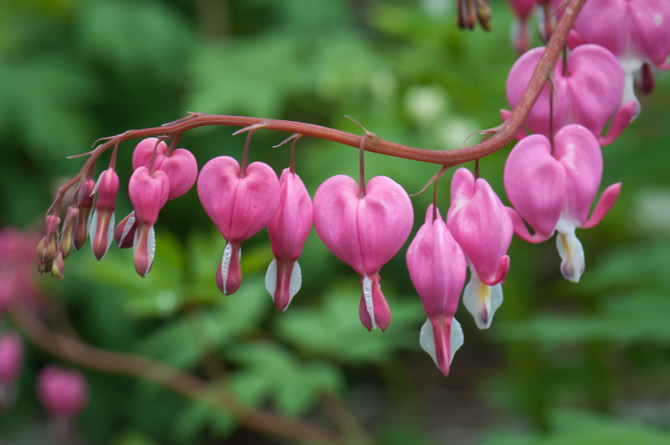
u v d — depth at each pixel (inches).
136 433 61.8
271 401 70.8
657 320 34.5
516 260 42.3
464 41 45.2
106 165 65.6
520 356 43.9
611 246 57.0
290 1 67.7
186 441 66.2
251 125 21.9
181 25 68.0
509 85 22.9
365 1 74.7
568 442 29.6
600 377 46.0
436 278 21.7
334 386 39.6
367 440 41.8
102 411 64.6
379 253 21.8
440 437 61.4
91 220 21.9
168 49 65.4
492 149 22.0
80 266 57.3
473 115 44.3
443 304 21.7
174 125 21.9
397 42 62.9
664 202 57.9
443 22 44.9
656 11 22.9
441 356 21.8
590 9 23.1
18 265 42.1
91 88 65.5
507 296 42.6
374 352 40.3
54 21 67.5
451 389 71.2
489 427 61.8
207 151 64.2
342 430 42.0
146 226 21.8
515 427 61.0
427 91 44.1
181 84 67.7
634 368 46.3
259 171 21.9
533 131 22.8
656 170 39.1
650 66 23.3
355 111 45.8
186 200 67.5
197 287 36.8
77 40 67.1
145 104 68.6
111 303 61.7
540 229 22.1
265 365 41.1
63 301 57.5
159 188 21.8
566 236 22.2
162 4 71.8
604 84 22.7
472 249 21.9
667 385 51.8
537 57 22.8
